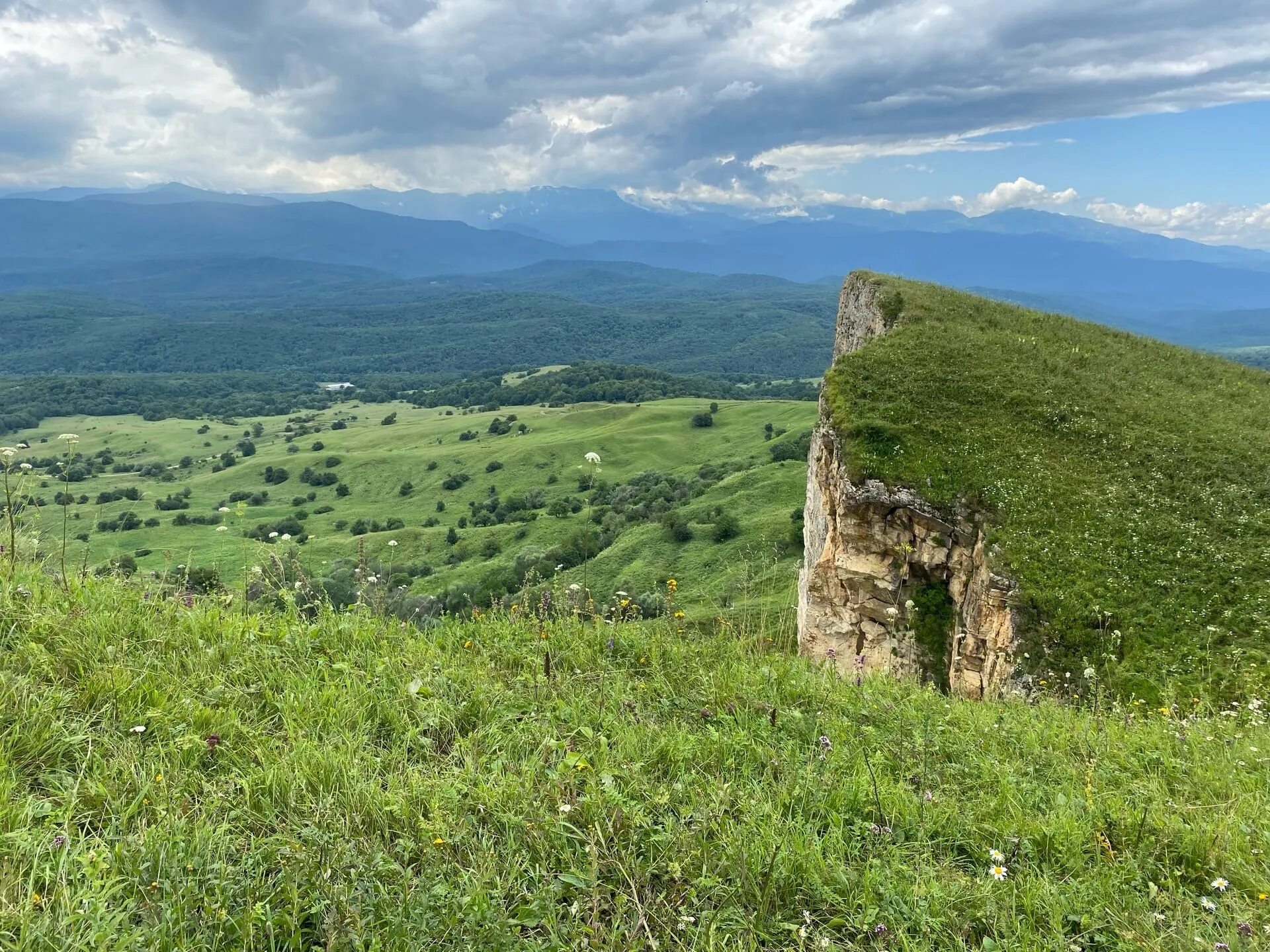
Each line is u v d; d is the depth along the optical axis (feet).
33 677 15.72
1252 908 12.46
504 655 22.03
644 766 15.60
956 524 71.10
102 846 10.94
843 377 97.45
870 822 14.23
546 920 10.60
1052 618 57.26
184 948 9.27
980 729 22.09
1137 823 15.17
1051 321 126.11
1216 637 51.65
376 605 25.25
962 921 11.78
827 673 25.11
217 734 14.82
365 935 9.94
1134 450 79.10
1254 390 98.48
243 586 23.63
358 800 13.05
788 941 11.10
